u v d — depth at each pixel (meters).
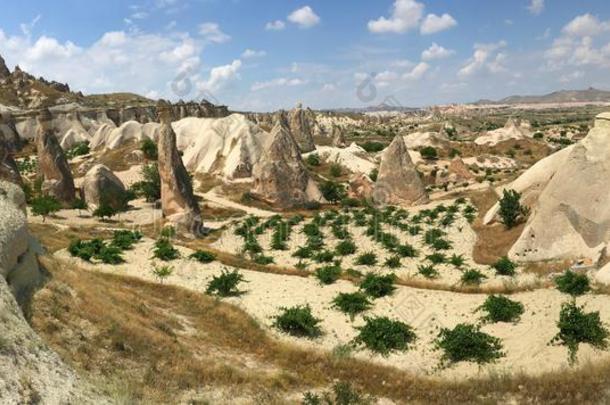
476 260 25.89
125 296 17.23
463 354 14.21
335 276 22.81
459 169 57.19
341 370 14.30
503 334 15.48
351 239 31.95
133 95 148.50
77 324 12.53
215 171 59.38
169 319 16.52
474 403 11.86
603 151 24.36
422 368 14.23
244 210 44.31
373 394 13.09
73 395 9.14
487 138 86.94
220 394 11.78
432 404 12.38
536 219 25.16
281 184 45.53
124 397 9.75
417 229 32.66
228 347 15.52
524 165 67.38
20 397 8.25
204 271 23.80
